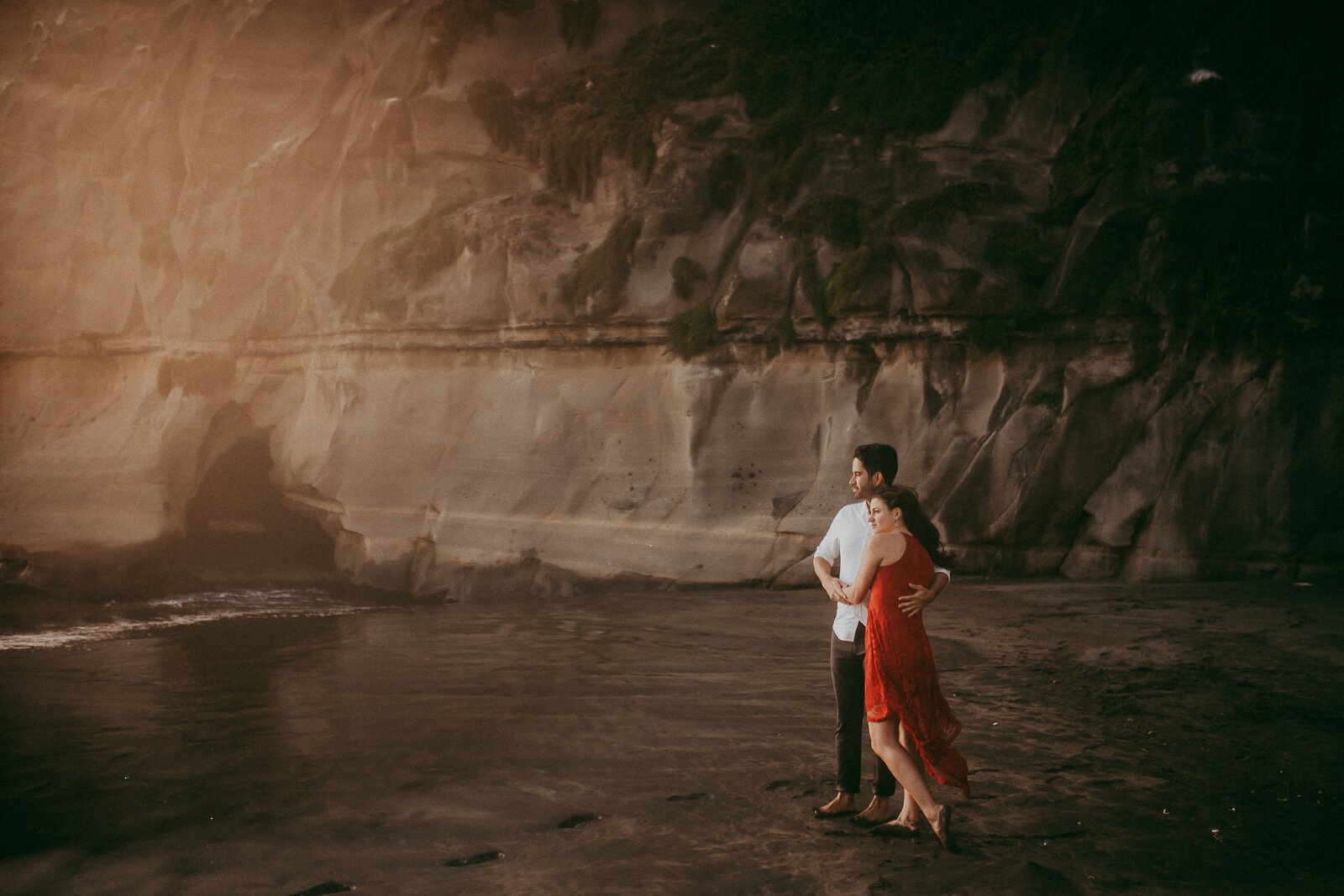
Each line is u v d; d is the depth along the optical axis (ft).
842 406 38.93
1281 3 35.40
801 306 39.29
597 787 14.56
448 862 11.65
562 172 45.32
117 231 52.54
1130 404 35.76
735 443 39.60
